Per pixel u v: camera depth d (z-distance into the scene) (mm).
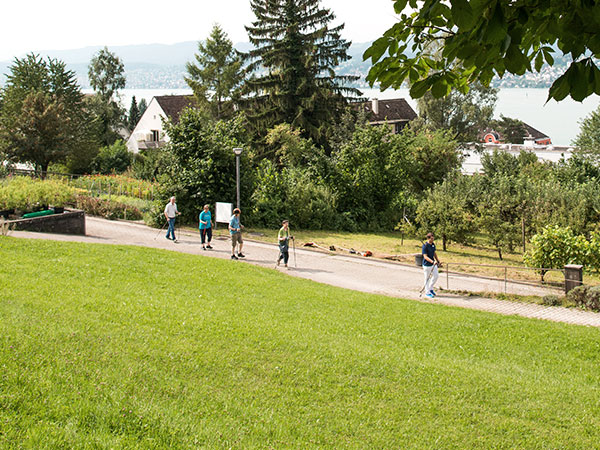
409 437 6703
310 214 32188
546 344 11508
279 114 53781
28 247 15828
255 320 11055
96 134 59344
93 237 23609
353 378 8375
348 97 57031
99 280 13062
